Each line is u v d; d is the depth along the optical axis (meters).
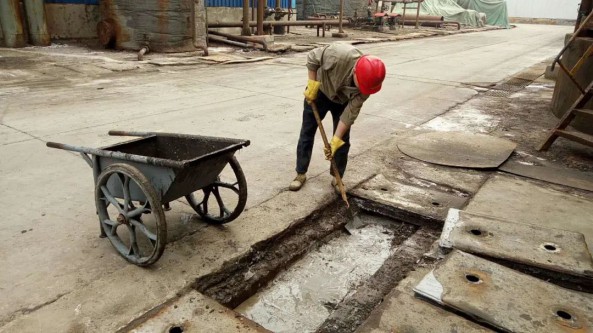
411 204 3.49
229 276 2.64
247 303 2.62
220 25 12.98
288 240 3.07
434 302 2.29
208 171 2.58
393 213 3.46
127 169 2.37
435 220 3.29
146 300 2.26
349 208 3.50
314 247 3.16
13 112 5.54
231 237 2.88
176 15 10.76
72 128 4.97
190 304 2.25
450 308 2.24
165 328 2.08
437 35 21.88
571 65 5.86
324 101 3.42
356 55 2.99
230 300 2.52
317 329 2.37
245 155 4.38
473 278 2.45
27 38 11.15
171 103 6.34
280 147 4.64
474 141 5.09
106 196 2.58
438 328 2.12
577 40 5.75
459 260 2.60
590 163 4.54
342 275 2.91
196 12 11.20
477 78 9.66
